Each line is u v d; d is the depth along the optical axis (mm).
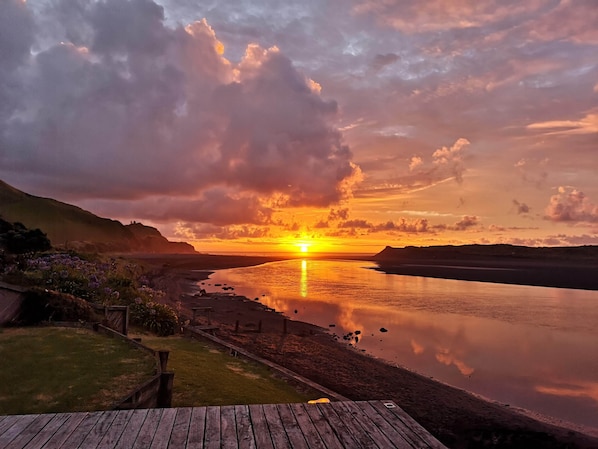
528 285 68562
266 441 4742
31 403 8633
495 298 50406
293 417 5480
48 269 21141
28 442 4637
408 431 5078
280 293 55156
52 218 186750
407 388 18047
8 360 11070
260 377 14195
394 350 24844
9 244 36094
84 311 16484
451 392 17781
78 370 10602
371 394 17109
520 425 14672
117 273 25328
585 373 20719
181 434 4895
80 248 143375
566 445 13352
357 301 47094
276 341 25734
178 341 18797
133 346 12992
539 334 29672
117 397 9078
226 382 12789
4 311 14844
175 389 11547
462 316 37094
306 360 21766
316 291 57875
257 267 128750
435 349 25203
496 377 20031
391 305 43812
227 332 27484
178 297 47500
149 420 5301
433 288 62750
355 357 22875
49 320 15523
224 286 64438
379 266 140500
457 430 14164
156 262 134625
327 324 32531
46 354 11750
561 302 47000
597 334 29859
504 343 26844
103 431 4945
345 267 132375
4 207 174125
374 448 4617
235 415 5512
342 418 5457
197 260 165625
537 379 19797
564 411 16141
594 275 93062
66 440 4695
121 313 17781
